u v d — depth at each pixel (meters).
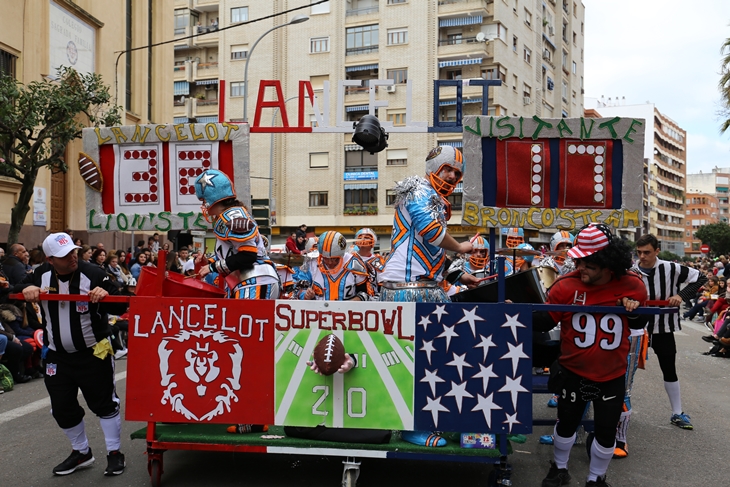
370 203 35.91
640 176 4.82
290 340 4.16
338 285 6.17
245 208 4.77
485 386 4.04
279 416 4.16
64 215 17.06
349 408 4.12
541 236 37.28
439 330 4.06
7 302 8.77
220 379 4.22
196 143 5.26
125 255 13.07
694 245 126.31
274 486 4.45
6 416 6.56
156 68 22.25
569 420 4.29
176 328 4.26
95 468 4.88
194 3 38.22
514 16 37.47
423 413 4.08
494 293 4.44
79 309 4.48
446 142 34.50
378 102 5.34
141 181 5.31
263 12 36.78
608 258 3.93
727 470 5.02
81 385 4.61
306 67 36.38
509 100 36.78
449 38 35.75
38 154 11.62
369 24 35.56
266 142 36.59
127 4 20.39
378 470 4.83
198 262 5.48
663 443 5.79
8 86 11.01
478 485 4.52
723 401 7.72
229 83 37.44
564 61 48.47
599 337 4.06
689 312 19.30
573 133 4.84
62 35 16.16
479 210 4.89
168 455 5.17
